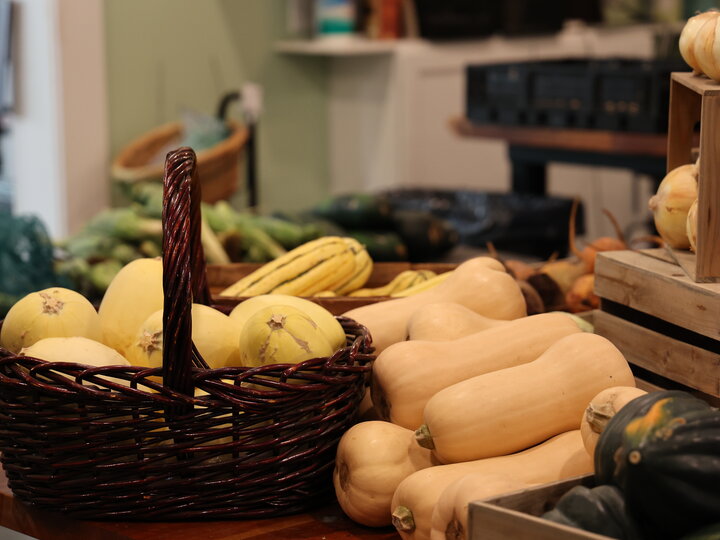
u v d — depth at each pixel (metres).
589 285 1.47
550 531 0.73
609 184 5.16
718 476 0.73
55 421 0.94
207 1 3.89
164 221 0.92
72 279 2.19
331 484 1.04
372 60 4.26
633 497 0.74
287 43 4.18
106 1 3.55
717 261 1.06
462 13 4.33
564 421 0.96
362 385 1.06
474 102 3.46
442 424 0.94
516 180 3.51
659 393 0.79
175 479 0.97
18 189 3.68
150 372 0.93
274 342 0.98
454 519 0.84
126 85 3.66
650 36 5.07
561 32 4.75
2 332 1.07
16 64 3.54
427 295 1.21
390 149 4.28
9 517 1.03
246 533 0.97
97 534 0.97
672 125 1.24
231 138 3.12
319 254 1.48
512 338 1.04
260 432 0.96
